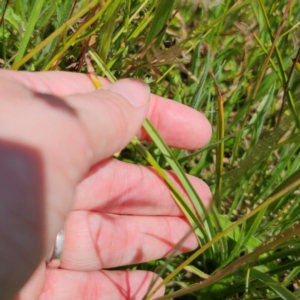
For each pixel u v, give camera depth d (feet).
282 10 0.61
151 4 0.48
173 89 0.63
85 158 0.40
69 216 0.50
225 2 0.57
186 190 0.46
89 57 0.51
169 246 0.53
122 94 0.44
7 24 0.55
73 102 0.40
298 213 0.50
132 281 0.51
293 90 0.54
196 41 0.53
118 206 0.52
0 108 0.36
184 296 0.50
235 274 0.46
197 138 0.52
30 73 0.46
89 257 0.50
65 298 0.49
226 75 0.66
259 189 0.55
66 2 0.47
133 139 0.46
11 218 0.35
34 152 0.36
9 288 0.37
